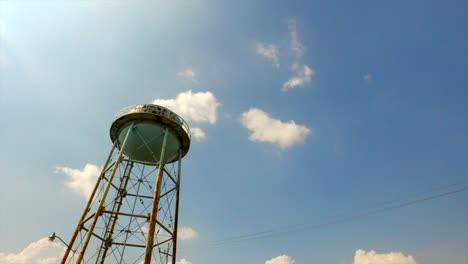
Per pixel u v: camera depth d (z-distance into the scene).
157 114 27.12
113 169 25.48
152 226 22.81
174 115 28.47
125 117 27.31
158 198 24.48
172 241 26.05
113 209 29.53
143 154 28.30
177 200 28.02
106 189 24.19
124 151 28.33
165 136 27.20
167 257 26.44
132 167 31.78
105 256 27.66
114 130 28.50
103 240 26.14
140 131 27.14
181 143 29.70
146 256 21.36
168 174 28.31
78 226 23.33
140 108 27.77
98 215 22.80
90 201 24.89
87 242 21.31
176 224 26.88
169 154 28.98
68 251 22.12
